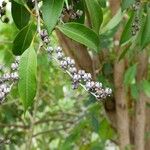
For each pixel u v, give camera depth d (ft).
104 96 1.62
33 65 1.56
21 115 4.36
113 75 3.12
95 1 1.89
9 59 2.95
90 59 2.75
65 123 4.59
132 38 2.11
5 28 3.46
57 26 1.71
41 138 4.98
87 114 3.60
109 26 2.39
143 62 3.28
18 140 4.26
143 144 3.45
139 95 3.35
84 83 1.68
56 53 1.62
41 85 3.94
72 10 1.83
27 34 1.79
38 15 1.65
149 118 3.73
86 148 4.15
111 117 3.29
